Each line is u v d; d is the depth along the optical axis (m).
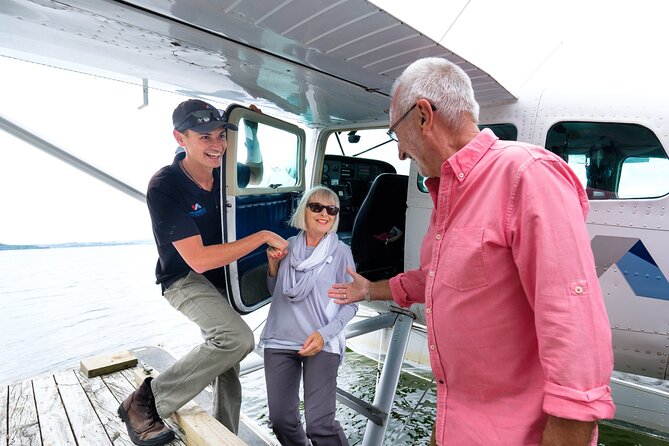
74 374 2.24
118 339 9.38
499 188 0.75
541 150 0.74
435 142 0.84
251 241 1.51
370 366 5.89
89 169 2.24
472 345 0.81
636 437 3.70
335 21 1.16
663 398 3.21
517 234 0.72
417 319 2.93
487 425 0.81
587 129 1.92
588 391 0.63
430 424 4.27
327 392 1.61
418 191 2.50
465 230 0.79
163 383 1.56
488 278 0.76
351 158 3.88
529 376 0.78
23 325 10.38
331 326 1.60
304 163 2.74
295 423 1.63
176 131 1.43
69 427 1.72
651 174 1.77
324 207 1.68
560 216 0.67
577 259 0.66
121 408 1.65
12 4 1.22
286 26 1.21
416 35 1.23
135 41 1.54
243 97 2.69
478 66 1.58
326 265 1.68
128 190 2.39
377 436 2.22
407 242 2.58
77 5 1.18
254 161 2.09
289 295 1.66
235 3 1.06
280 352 1.68
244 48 1.50
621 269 1.83
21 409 1.86
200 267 1.40
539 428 0.76
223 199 1.57
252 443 1.96
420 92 0.81
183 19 1.23
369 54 1.45
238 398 1.90
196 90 2.57
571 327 0.64
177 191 1.43
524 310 0.76
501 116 2.15
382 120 3.16
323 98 2.46
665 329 1.77
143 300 13.09
